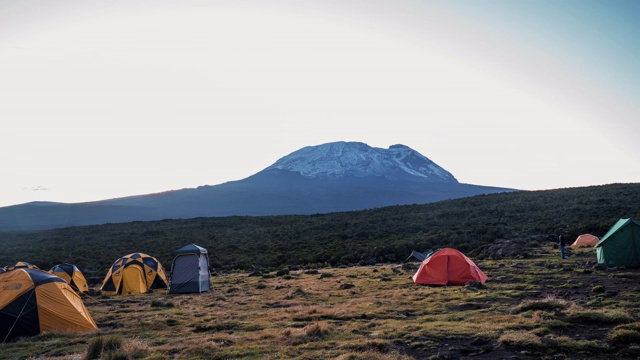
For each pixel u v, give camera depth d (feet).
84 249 192.03
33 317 49.16
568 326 39.55
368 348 35.96
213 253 178.29
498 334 38.09
